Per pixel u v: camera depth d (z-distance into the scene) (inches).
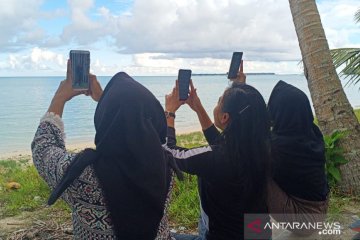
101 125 74.0
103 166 72.5
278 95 115.3
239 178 91.4
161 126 78.8
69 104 1833.2
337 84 212.8
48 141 79.6
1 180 306.8
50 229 178.2
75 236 77.5
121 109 72.7
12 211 210.4
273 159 97.3
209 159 91.8
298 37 221.3
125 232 73.3
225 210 95.3
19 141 944.9
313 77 215.0
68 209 207.6
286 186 111.2
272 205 111.6
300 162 109.9
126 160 72.3
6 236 176.6
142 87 77.2
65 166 74.1
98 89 87.3
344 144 207.3
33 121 1378.0
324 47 213.6
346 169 205.8
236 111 91.2
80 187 73.3
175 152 96.7
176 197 212.4
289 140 109.7
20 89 4424.2
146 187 72.0
